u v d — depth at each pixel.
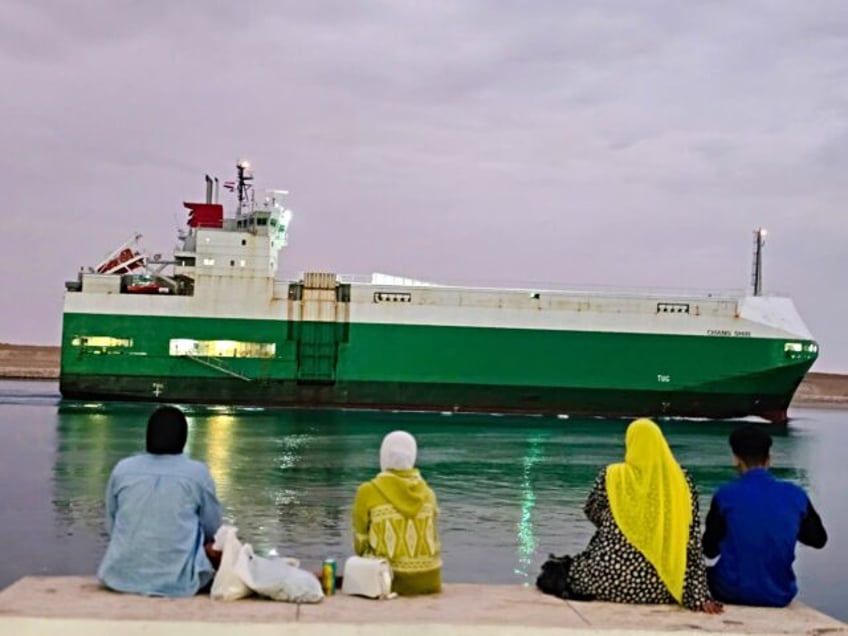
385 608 7.42
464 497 27.06
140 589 7.60
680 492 7.78
